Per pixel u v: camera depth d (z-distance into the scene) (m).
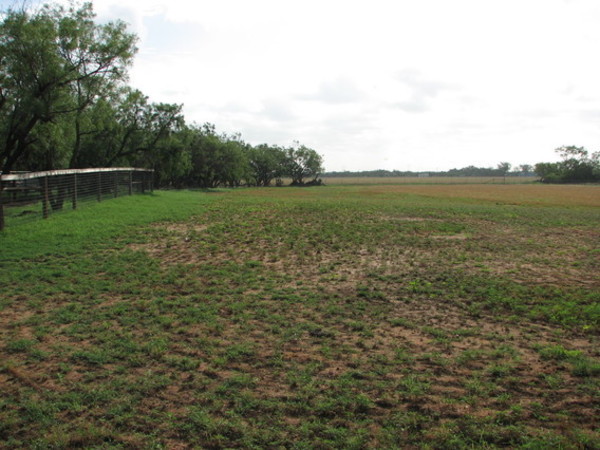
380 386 5.16
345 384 5.21
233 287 9.34
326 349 6.16
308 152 101.88
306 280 10.00
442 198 44.62
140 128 35.25
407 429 4.38
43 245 12.73
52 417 4.57
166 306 7.98
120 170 27.25
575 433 4.25
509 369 5.61
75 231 14.82
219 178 66.88
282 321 7.28
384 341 6.54
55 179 19.06
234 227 17.88
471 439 4.22
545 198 47.91
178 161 40.62
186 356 5.95
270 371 5.56
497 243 15.35
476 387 5.15
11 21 18.45
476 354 6.05
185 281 9.68
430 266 11.53
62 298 8.40
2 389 5.13
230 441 4.21
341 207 28.44
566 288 9.53
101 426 4.43
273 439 4.23
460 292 9.05
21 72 18.92
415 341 6.57
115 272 10.27
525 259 12.67
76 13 21.09
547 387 5.20
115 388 5.12
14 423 4.46
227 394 5.01
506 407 4.77
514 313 7.91
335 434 4.29
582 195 55.53
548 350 6.16
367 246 14.21
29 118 21.08
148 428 4.40
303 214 23.61
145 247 13.35
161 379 5.30
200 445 4.16
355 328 7.03
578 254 13.60
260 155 93.75
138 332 6.79
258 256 12.49
